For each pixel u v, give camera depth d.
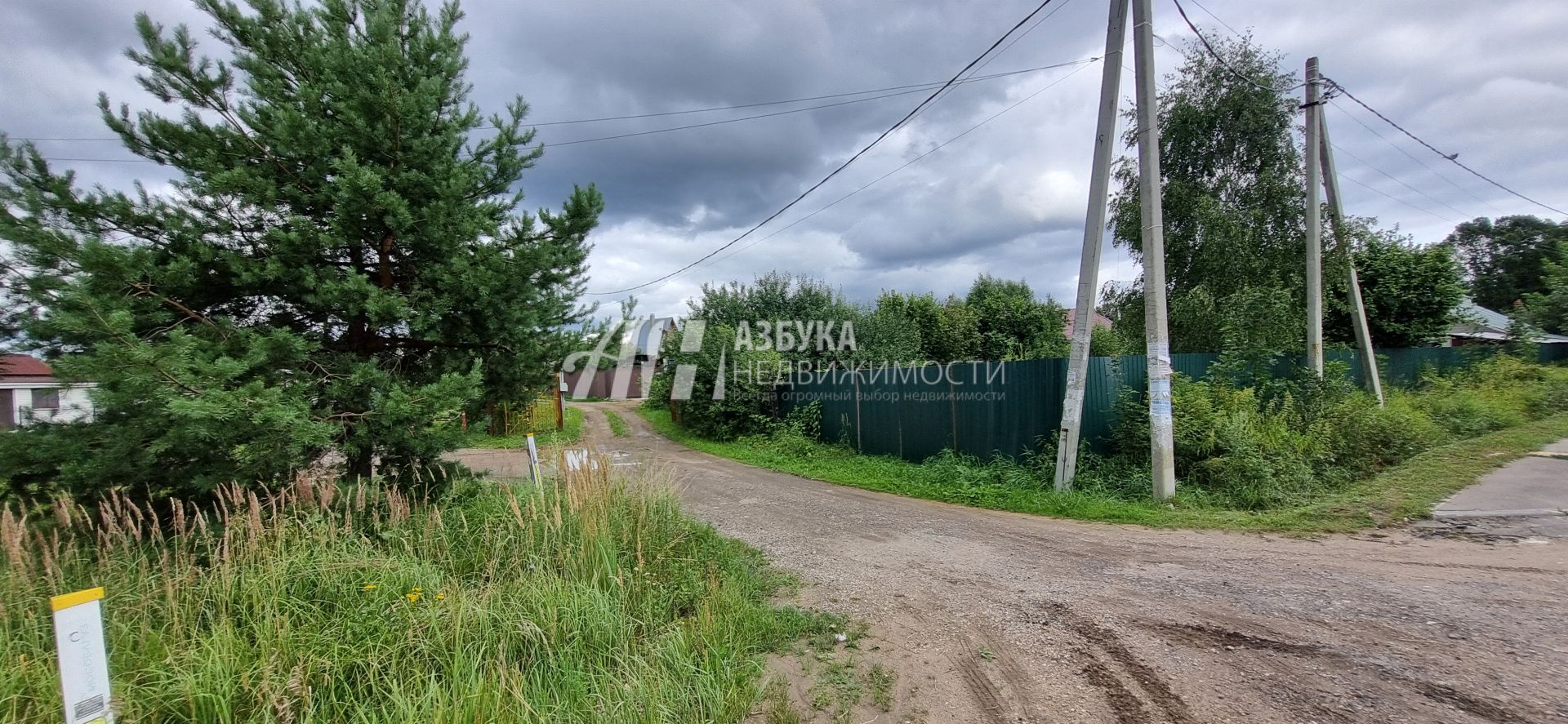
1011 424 9.45
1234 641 3.44
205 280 4.62
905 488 8.73
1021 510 7.29
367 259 5.33
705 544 5.29
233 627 3.15
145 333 4.25
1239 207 13.96
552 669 3.10
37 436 4.01
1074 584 4.51
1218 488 7.30
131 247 4.07
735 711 2.83
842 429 12.94
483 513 4.94
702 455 13.43
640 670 3.06
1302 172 13.57
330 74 4.73
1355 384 11.55
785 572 4.96
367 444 4.83
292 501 4.13
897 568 5.05
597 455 5.71
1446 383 13.16
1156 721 2.70
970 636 3.67
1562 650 3.16
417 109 4.97
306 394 4.57
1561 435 10.17
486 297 5.24
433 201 5.07
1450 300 15.91
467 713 2.56
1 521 3.22
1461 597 3.95
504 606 3.50
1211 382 8.94
